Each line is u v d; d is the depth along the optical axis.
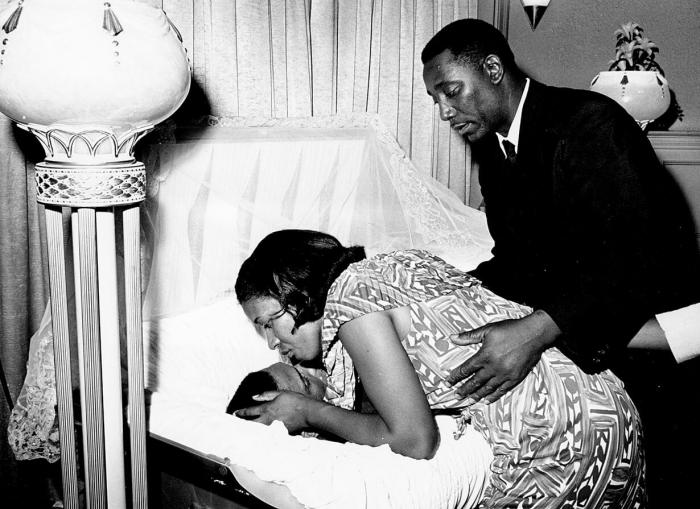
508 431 1.13
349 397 1.22
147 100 1.00
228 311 1.69
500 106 1.48
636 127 1.36
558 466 1.12
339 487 0.98
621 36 2.72
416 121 2.60
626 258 1.27
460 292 1.19
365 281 1.09
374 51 2.43
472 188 2.98
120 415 1.13
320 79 2.25
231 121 1.89
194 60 1.88
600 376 1.21
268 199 1.94
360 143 2.22
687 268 1.34
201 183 1.73
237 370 1.66
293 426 1.24
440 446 1.12
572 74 3.00
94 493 1.11
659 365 2.64
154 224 1.62
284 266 1.16
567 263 1.41
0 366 1.55
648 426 2.19
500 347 1.11
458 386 1.15
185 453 1.12
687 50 2.81
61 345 1.10
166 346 1.54
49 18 0.93
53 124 0.99
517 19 3.10
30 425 1.34
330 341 1.10
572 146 1.36
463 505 1.09
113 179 1.03
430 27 2.56
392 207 2.30
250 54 2.01
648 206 1.29
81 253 1.04
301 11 2.12
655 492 1.85
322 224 2.12
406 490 1.01
